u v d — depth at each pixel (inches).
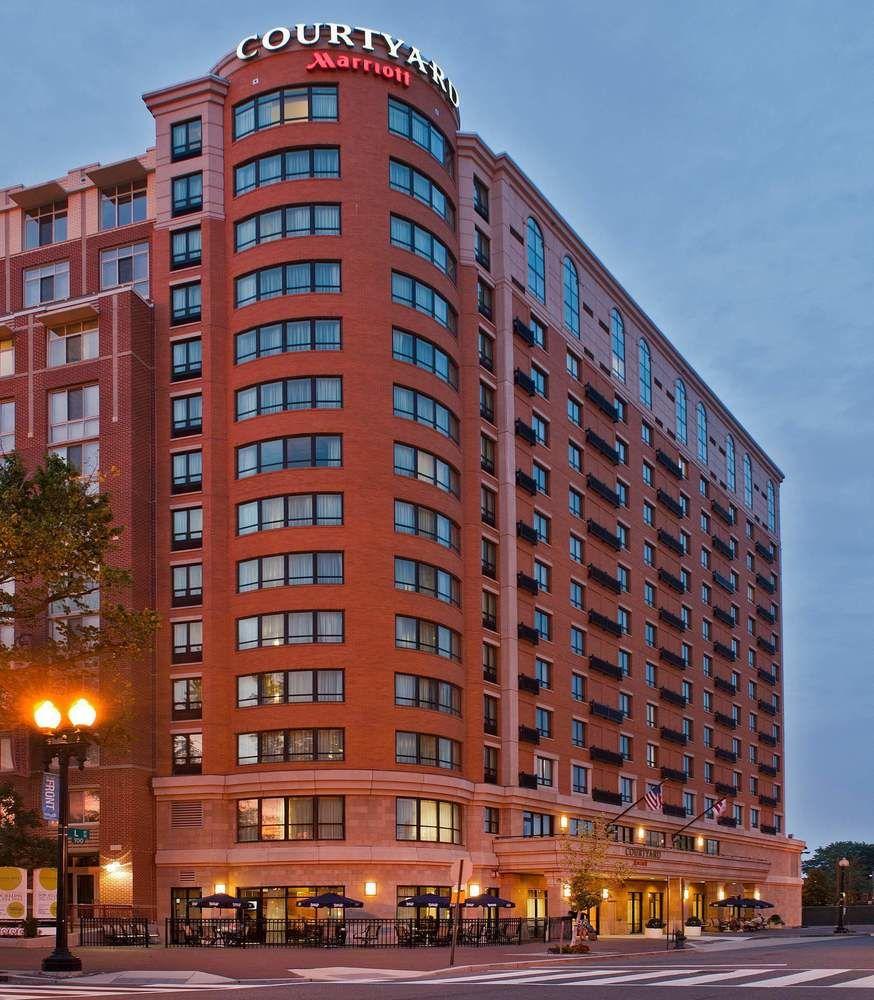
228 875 2471.7
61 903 1275.8
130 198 2928.2
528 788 2866.6
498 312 3058.6
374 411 2591.0
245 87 2775.6
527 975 1262.3
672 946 2137.1
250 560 2571.4
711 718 4239.7
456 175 2987.2
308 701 2465.6
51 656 1604.3
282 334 2630.4
